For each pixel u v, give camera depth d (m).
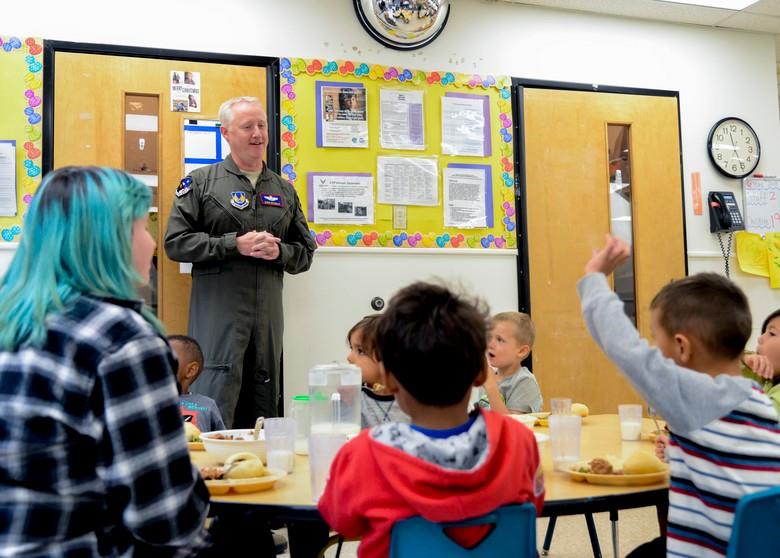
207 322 2.97
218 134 3.31
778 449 1.19
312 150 3.43
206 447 1.55
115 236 1.09
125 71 3.21
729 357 1.32
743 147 4.19
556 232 3.79
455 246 3.61
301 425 1.71
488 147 3.70
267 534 1.51
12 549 0.94
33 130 3.09
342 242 3.44
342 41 3.50
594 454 1.59
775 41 4.40
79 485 0.98
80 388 0.98
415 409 1.08
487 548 0.99
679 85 4.12
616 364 1.26
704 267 4.09
